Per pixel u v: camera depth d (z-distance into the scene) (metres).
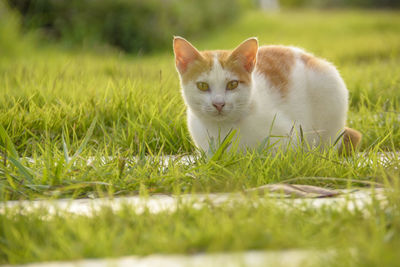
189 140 5.67
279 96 5.16
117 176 4.21
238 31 26.78
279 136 4.62
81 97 6.89
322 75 5.42
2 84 7.87
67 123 6.09
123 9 19.67
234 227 2.82
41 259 2.68
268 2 53.31
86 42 18.02
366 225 2.85
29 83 7.69
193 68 4.98
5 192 3.87
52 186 3.94
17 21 15.90
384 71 9.88
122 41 19.62
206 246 2.71
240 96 4.85
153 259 2.58
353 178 4.25
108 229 2.91
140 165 4.53
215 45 20.88
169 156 5.22
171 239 2.74
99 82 8.23
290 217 3.04
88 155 4.91
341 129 5.59
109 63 11.05
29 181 4.11
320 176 4.23
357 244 2.58
